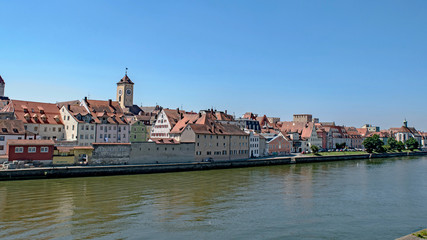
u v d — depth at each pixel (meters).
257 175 99.06
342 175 102.88
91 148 93.81
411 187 81.44
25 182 76.12
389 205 61.97
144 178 87.88
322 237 43.56
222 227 46.47
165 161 109.56
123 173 93.12
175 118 154.62
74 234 42.12
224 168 117.25
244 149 138.88
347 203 62.78
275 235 43.88
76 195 63.91
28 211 51.97
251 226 47.25
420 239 32.31
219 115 173.75
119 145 99.12
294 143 187.12
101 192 67.19
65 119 121.44
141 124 143.12
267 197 66.19
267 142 160.12
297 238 42.94
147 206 56.75
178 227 46.03
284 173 105.56
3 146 94.12
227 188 74.94
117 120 129.00
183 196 65.38
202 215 52.09
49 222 46.69
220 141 128.00
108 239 40.72
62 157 90.81
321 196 68.56
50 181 78.44
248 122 194.38
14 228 43.84
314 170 116.94
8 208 53.47
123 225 46.28
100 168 89.19
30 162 85.25
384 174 106.94
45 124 116.31
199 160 119.62
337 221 50.88
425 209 59.22
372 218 52.97
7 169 78.38
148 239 41.19
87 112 123.06
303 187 78.62
